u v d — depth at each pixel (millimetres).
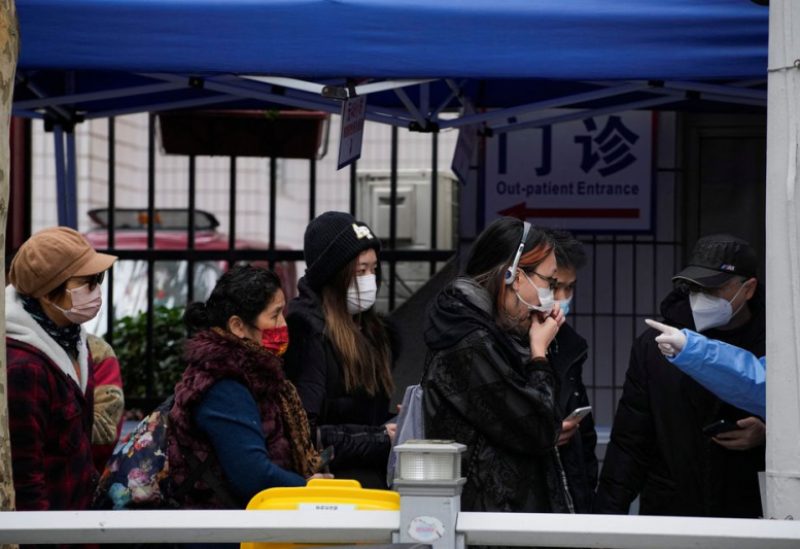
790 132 6488
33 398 7918
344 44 8406
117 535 5008
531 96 13812
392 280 14500
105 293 17953
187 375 7898
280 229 29953
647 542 4867
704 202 14383
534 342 7766
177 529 5008
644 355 9273
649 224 14320
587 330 14438
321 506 5934
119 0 8359
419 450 5035
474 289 7816
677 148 14312
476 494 7512
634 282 14375
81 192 29016
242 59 8414
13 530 4984
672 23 8383
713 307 8859
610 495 9305
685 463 9078
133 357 15102
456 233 14820
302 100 11625
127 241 22375
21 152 15742
